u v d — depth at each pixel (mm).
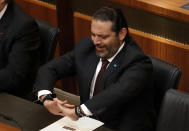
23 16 10375
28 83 10484
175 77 8523
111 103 8172
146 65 8383
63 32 13430
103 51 8336
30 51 10289
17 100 8852
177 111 7734
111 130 7895
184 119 7668
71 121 8148
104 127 7973
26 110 8516
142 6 11352
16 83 10102
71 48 13688
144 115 8391
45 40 10375
